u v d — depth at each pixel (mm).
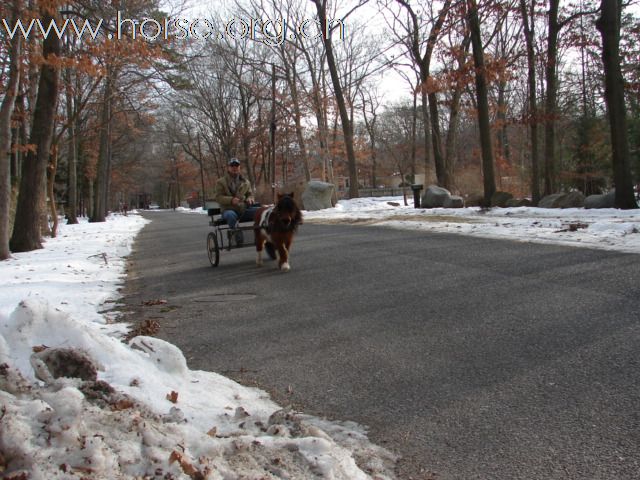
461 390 4289
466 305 6836
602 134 30672
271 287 9141
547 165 23734
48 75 17016
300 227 20891
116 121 39531
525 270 8578
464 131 56188
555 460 3182
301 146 40906
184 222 37031
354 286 8594
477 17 22453
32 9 14070
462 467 3191
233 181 12141
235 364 5332
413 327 6102
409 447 3471
